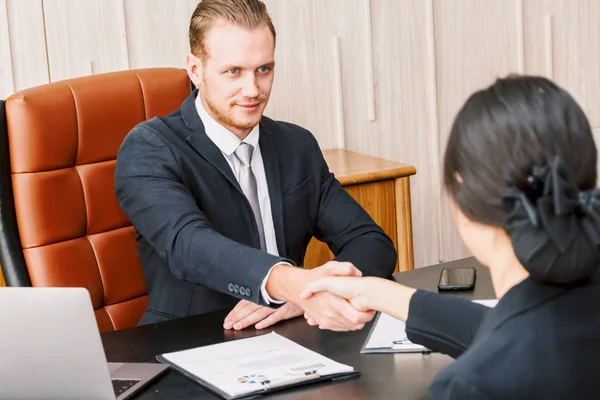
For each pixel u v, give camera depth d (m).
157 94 2.44
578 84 4.35
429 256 4.09
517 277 1.01
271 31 2.10
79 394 1.39
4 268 2.17
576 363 0.92
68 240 2.25
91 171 2.31
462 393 0.93
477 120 0.98
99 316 2.29
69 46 3.20
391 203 3.18
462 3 3.99
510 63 4.14
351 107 3.79
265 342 1.69
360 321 1.56
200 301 2.12
